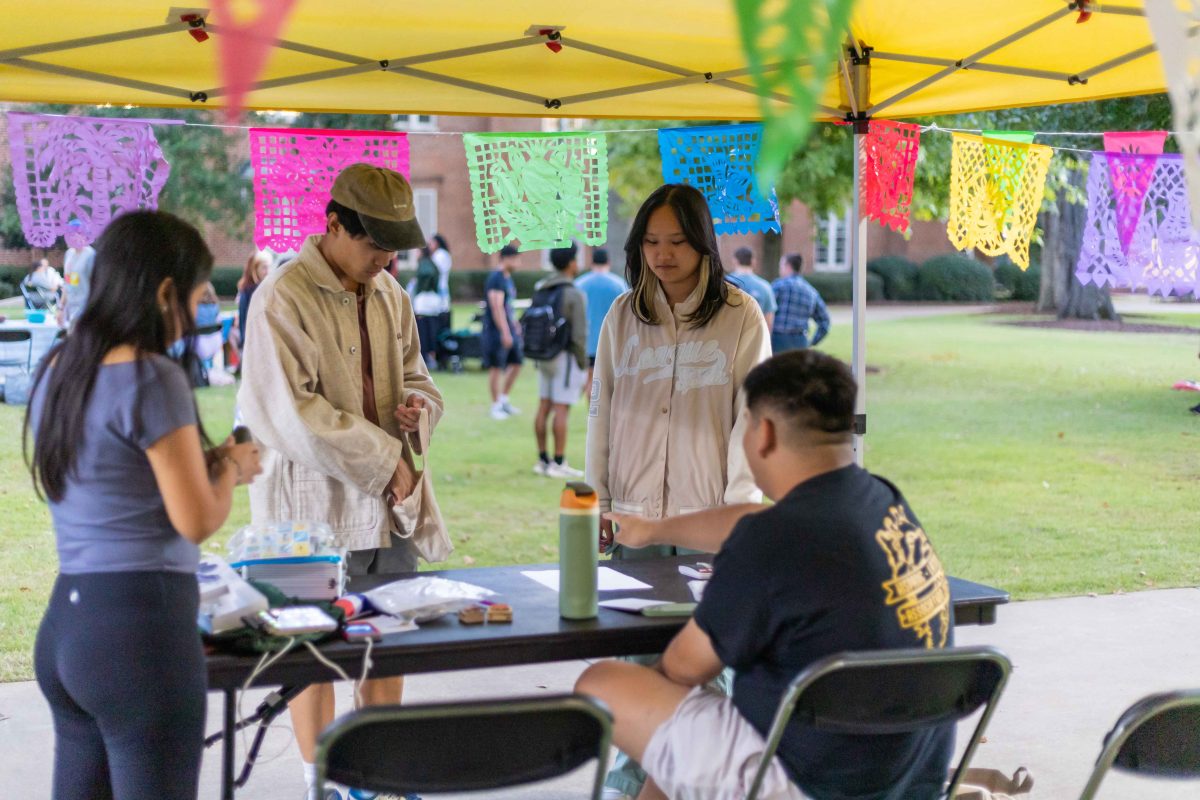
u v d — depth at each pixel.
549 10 3.58
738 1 0.96
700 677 2.45
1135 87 4.34
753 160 4.29
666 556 3.36
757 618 2.30
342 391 3.30
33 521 7.45
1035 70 4.22
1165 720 2.21
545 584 3.01
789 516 2.32
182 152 17.47
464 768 2.08
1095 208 4.64
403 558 3.44
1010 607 5.99
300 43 3.77
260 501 3.32
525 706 2.04
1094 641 5.43
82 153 3.67
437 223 30.73
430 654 2.45
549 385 9.22
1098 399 13.26
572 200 4.19
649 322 3.42
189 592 2.21
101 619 2.12
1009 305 28.02
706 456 3.37
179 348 2.21
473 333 15.39
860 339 4.46
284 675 2.36
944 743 2.53
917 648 2.35
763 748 2.36
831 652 2.28
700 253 3.33
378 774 2.05
